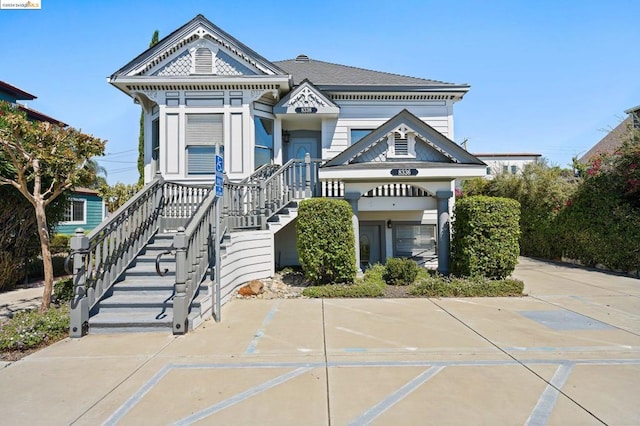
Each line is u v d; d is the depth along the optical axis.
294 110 11.18
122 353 4.71
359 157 9.54
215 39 10.81
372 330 5.58
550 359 4.43
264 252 9.03
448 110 12.03
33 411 3.32
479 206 8.51
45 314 5.70
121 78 10.45
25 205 9.23
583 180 12.52
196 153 10.89
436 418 3.16
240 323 5.97
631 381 3.83
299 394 3.61
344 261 8.29
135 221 7.26
